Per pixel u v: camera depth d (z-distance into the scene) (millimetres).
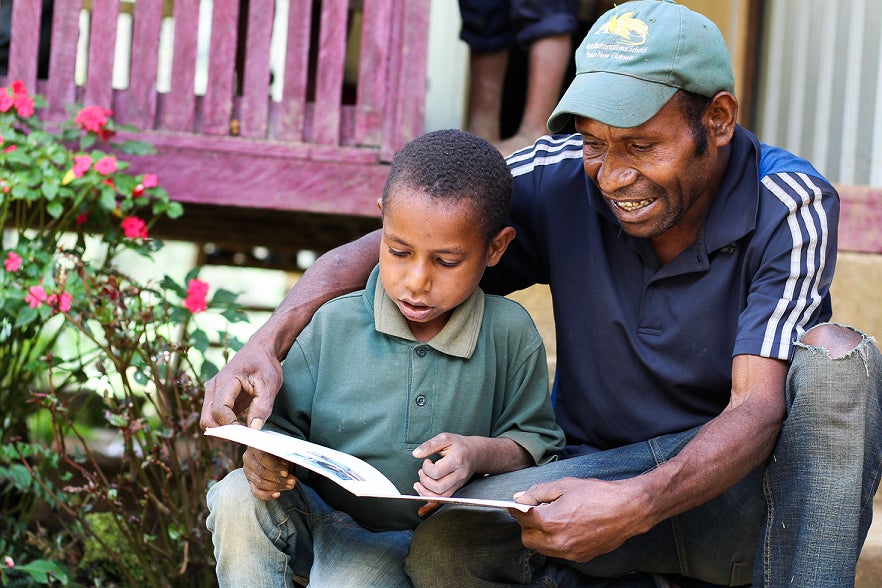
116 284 2969
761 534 2072
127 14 5422
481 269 2092
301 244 4934
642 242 2176
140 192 3232
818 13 4188
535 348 2195
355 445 2094
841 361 1956
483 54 3971
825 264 2107
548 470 2092
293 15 3545
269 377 2023
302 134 3572
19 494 3445
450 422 2102
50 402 3000
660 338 2188
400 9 3551
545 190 2338
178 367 3428
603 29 2051
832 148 4113
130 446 2914
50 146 3188
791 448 1998
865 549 2631
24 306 3076
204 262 5789
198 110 3598
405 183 1997
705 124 2041
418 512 2068
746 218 2117
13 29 3502
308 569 2186
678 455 1918
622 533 1854
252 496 2014
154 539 2963
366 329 2137
